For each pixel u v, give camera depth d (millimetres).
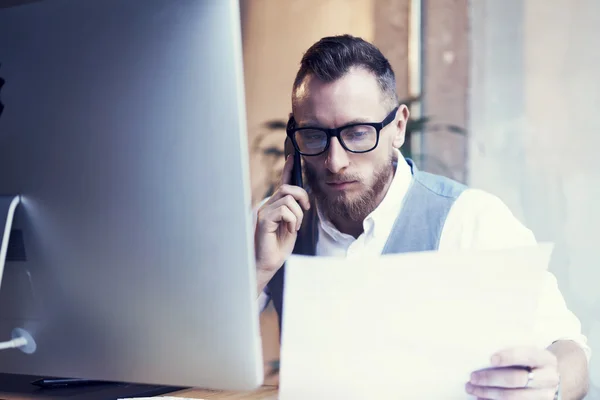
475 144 2699
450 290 958
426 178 1807
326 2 2898
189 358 837
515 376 967
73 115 845
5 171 897
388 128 1627
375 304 968
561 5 2535
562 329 1390
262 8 3033
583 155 2520
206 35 768
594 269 2500
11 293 927
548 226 2580
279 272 1800
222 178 783
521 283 956
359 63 1583
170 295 827
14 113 882
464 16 2684
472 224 1697
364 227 1691
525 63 2609
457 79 2711
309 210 1828
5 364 969
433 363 977
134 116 812
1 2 879
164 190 809
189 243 807
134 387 1190
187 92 784
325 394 1005
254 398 1194
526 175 2617
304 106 1602
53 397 1107
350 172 1604
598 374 2473
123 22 807
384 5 2797
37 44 860
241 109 770
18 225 898
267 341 2492
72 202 860
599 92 2490
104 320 874
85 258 865
